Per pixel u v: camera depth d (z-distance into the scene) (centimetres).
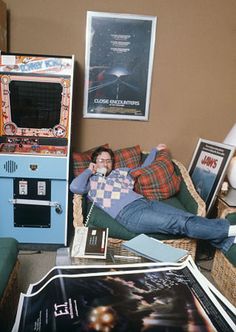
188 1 258
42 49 261
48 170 222
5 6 244
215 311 68
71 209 246
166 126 284
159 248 135
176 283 79
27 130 230
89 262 124
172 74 273
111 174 231
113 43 262
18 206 230
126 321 63
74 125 278
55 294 72
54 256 231
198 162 273
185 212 203
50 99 225
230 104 282
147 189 238
